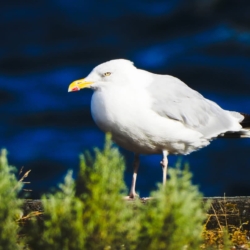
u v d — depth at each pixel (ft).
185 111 31.63
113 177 20.95
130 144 31.12
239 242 26.05
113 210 20.76
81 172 21.09
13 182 21.84
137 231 20.83
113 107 30.04
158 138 30.83
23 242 22.44
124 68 30.58
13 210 21.31
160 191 20.80
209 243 25.48
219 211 27.32
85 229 20.67
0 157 21.44
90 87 30.63
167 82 31.78
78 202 20.57
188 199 20.70
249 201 27.35
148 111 30.22
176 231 20.45
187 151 32.78
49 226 20.80
